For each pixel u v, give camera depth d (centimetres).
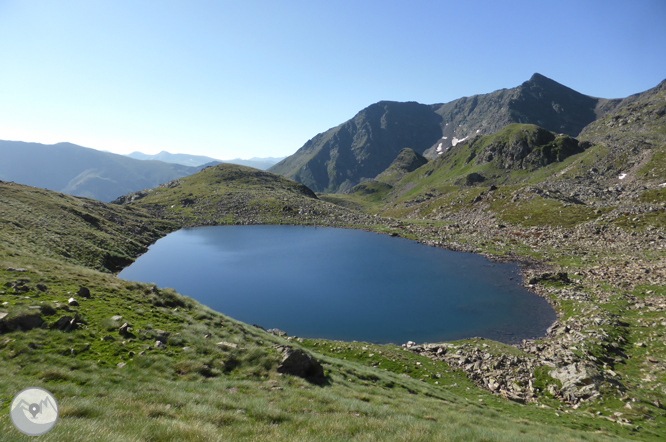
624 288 5522
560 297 5816
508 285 6900
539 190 14025
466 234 12219
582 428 2152
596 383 2777
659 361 3189
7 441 680
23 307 1942
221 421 1156
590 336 3875
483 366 3422
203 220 16862
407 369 3338
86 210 11362
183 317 2706
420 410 1848
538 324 4984
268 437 1001
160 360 1870
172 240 12756
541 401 2761
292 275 8119
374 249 10988
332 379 2355
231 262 9350
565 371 3047
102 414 1013
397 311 5759
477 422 1812
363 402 1789
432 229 13725
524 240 10325
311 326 5122
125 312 2461
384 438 1114
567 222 10762
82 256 7188
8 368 1420
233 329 2783
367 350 3762
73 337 1869
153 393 1394
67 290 2584
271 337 3020
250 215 17912
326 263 9269
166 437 870
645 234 8306
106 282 3088
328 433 1122
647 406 2481
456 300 6247
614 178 17262
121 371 1650
